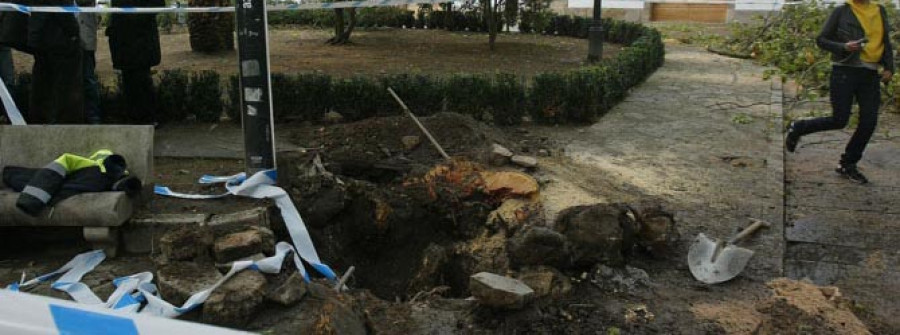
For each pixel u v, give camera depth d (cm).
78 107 687
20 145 506
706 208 585
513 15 1595
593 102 865
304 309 395
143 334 182
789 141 711
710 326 404
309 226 535
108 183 476
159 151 696
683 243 517
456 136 695
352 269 470
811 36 1120
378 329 392
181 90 823
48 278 442
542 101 858
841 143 810
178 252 424
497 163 652
